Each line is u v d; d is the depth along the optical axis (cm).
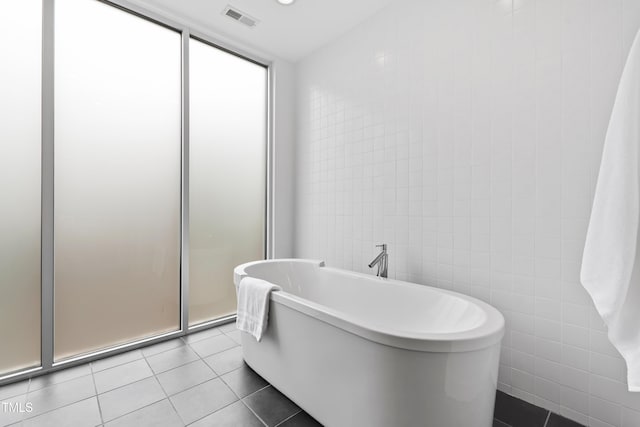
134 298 231
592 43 141
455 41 189
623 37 133
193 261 263
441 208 195
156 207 242
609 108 136
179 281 254
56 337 200
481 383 118
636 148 113
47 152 192
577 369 145
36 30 192
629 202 113
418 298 184
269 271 243
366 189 242
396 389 116
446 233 192
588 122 142
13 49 186
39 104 193
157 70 244
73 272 206
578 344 145
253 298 182
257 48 288
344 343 132
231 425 146
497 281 171
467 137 183
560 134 150
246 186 298
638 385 110
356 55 253
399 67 220
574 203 146
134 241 231
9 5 185
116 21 225
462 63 186
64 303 202
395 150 222
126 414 152
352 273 226
